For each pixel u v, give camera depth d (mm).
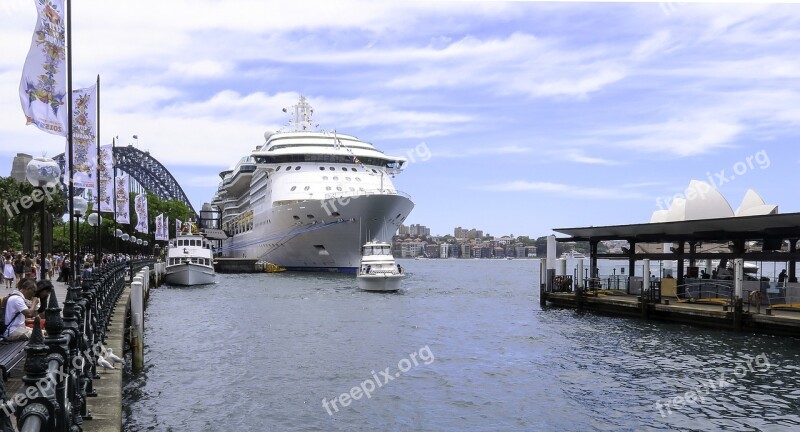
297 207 85562
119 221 47219
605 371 27156
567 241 54281
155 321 44594
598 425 19812
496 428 19625
